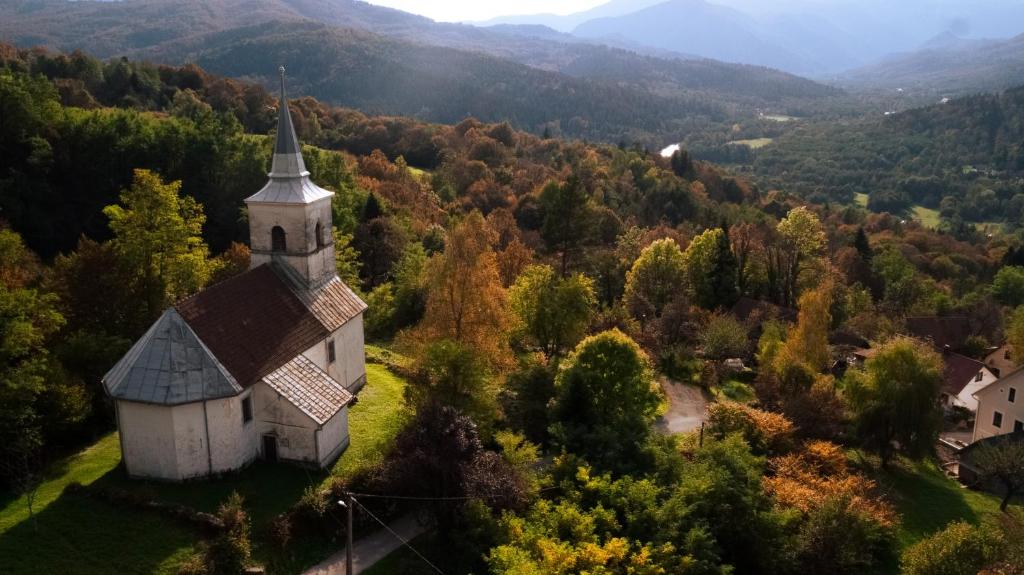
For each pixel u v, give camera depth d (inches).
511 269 2743.6
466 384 1471.5
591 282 2298.2
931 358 1926.7
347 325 1664.6
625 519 1248.2
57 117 3038.9
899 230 5703.7
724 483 1332.4
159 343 1240.8
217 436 1270.9
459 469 1216.8
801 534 1379.2
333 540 1230.9
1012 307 3934.5
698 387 2354.8
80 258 1641.2
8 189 2679.6
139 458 1258.6
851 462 1909.4
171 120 3366.1
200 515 1144.8
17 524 1115.3
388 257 2970.0
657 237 3939.5
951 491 1839.3
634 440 1467.8
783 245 3442.4
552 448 1534.2
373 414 1621.6
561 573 1013.8
